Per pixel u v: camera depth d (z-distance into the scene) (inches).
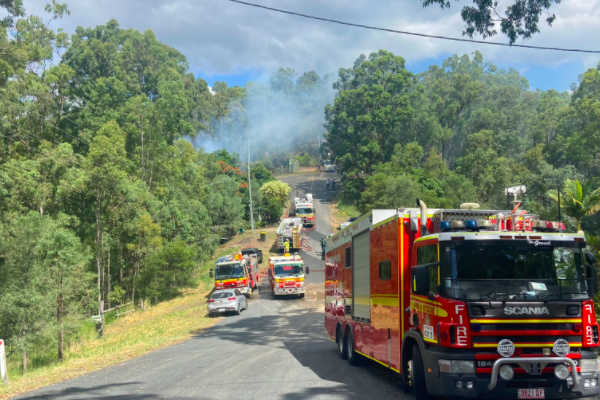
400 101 3287.4
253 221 2630.4
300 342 741.3
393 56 3587.6
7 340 770.2
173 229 1760.6
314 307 1248.2
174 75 2623.0
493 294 286.0
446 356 280.7
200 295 1576.0
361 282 478.6
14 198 1258.0
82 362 642.2
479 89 4212.6
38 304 801.6
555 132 3617.1
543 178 1910.7
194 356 622.2
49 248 868.6
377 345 418.9
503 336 279.1
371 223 442.0
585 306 287.3
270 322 1036.5
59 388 438.3
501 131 3693.4
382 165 2864.2
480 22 617.6
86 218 1408.7
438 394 286.0
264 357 578.2
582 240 300.7
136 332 1061.8
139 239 1499.8
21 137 1760.6
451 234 298.2
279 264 1421.0
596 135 2315.5
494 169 2402.8
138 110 1926.7
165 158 1968.5
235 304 1186.0
